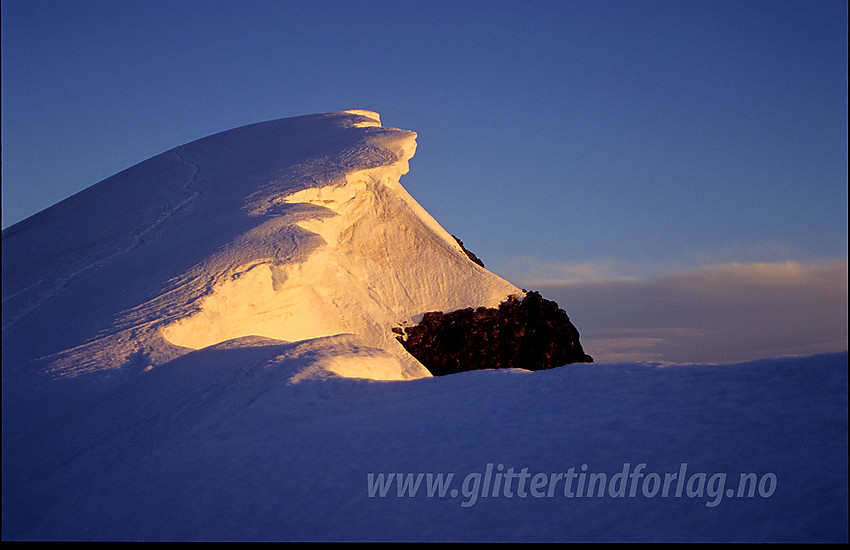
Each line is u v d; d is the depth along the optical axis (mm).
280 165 42938
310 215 34719
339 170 41031
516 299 39875
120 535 10469
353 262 38656
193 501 11156
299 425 13742
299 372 16484
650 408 12156
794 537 7715
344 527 9555
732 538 7910
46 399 17406
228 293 25219
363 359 18312
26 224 42344
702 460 9859
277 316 28016
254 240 29734
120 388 17719
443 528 9141
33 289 27125
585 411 12469
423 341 36938
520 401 13547
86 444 14336
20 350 21062
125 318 22922
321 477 11219
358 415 13930
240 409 14773
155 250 30438
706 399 12148
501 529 8922
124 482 12375
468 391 14656
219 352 18641
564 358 38781
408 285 39188
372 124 54094
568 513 9086
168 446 13539
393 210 41750
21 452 14508
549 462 10531
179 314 23234
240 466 12156
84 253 31516
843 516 7910
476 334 37594
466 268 40219
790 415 10812
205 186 41656
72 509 11742
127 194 42156
